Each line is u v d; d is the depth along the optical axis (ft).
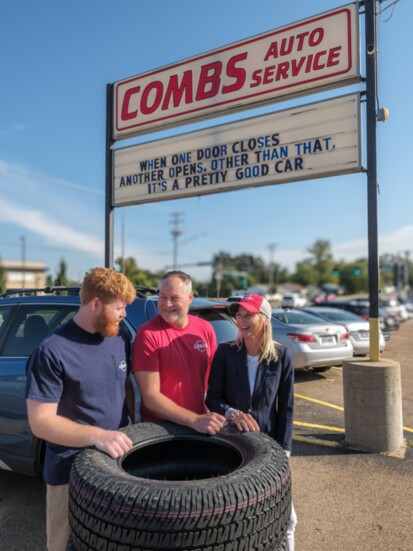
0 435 12.43
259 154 20.11
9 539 10.75
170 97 22.61
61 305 13.34
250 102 20.25
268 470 6.56
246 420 8.27
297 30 19.01
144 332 8.51
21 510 12.11
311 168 18.67
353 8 17.67
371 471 14.53
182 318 8.72
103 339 7.82
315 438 17.75
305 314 35.12
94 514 5.94
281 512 6.46
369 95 16.87
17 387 12.19
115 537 5.77
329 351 30.76
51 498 7.62
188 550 5.70
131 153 24.22
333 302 65.46
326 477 14.11
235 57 20.67
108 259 24.99
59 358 7.20
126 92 24.16
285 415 9.12
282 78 19.39
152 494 5.80
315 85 18.52
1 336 13.57
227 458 8.07
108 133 24.85
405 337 65.31
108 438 7.02
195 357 8.78
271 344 8.99
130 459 7.70
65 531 7.63
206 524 5.72
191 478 8.13
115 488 5.94
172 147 22.81
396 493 12.99
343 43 17.90
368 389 16.21
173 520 5.65
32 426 7.04
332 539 10.72
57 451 7.59
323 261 471.62
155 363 8.38
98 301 7.48
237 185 20.72
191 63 21.94
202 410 8.93
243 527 5.91
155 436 7.85
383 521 11.51
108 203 24.97
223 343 9.47
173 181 22.76
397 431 16.33
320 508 12.18
